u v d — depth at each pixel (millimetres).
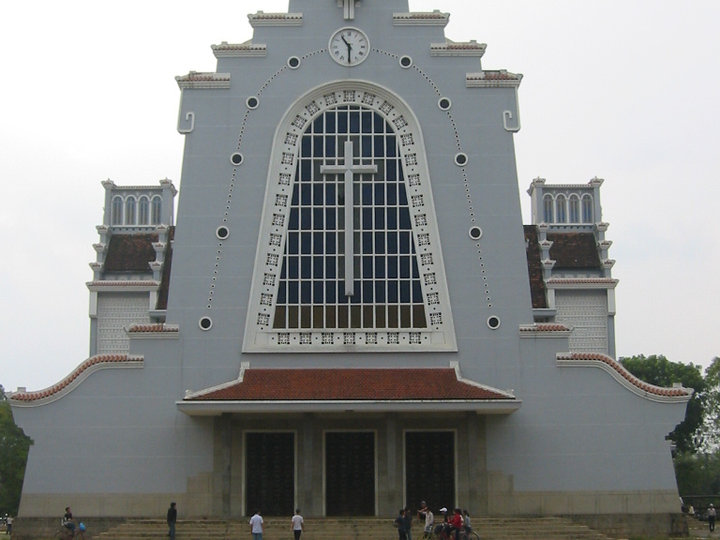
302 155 56094
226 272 54656
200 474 52469
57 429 53031
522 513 52562
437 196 55531
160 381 53500
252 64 56844
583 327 67688
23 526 52125
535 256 70250
